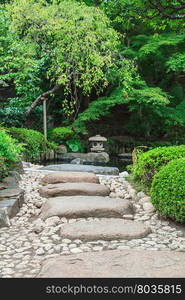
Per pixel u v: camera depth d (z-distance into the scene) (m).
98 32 7.67
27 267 2.26
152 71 11.71
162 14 5.19
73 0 8.07
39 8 7.40
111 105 10.30
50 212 3.26
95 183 4.52
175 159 3.60
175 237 2.86
